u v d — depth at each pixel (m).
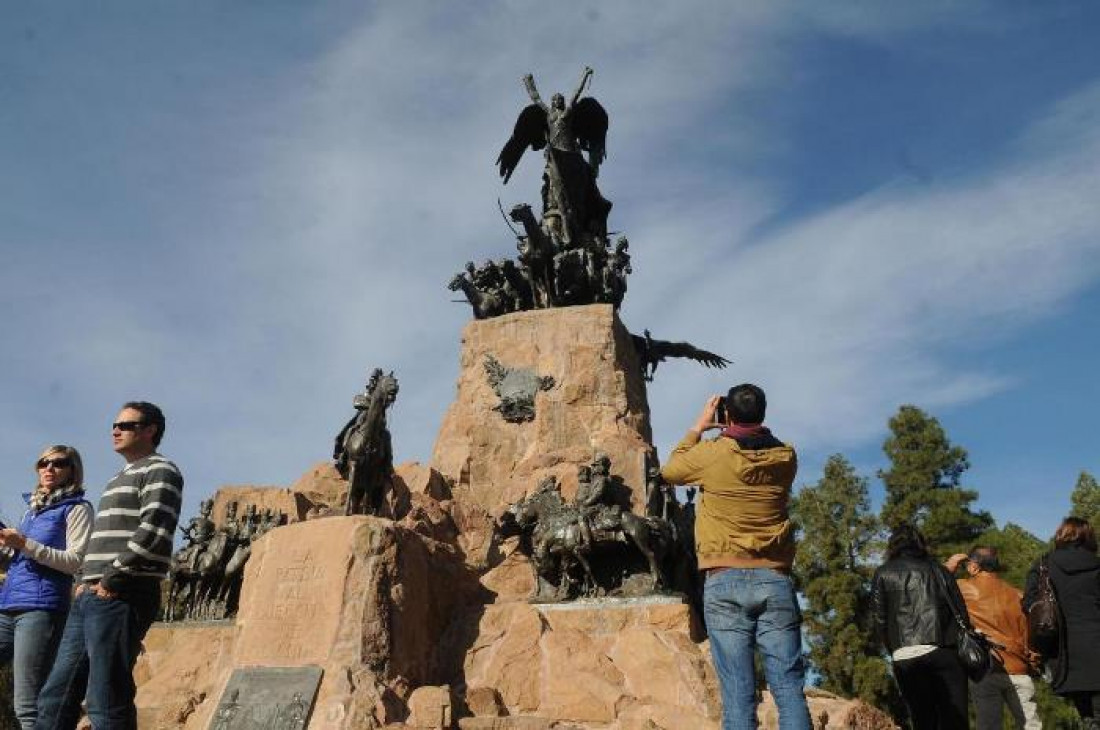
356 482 18.14
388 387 18.39
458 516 20.22
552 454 21.30
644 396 25.22
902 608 8.92
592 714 14.97
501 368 23.83
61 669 7.83
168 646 19.48
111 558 7.95
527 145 30.38
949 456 55.00
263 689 14.27
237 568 20.33
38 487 9.32
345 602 14.80
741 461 6.74
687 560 18.77
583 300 25.44
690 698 14.97
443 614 16.97
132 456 8.53
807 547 53.69
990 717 10.70
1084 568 9.12
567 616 17.12
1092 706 9.01
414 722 13.96
